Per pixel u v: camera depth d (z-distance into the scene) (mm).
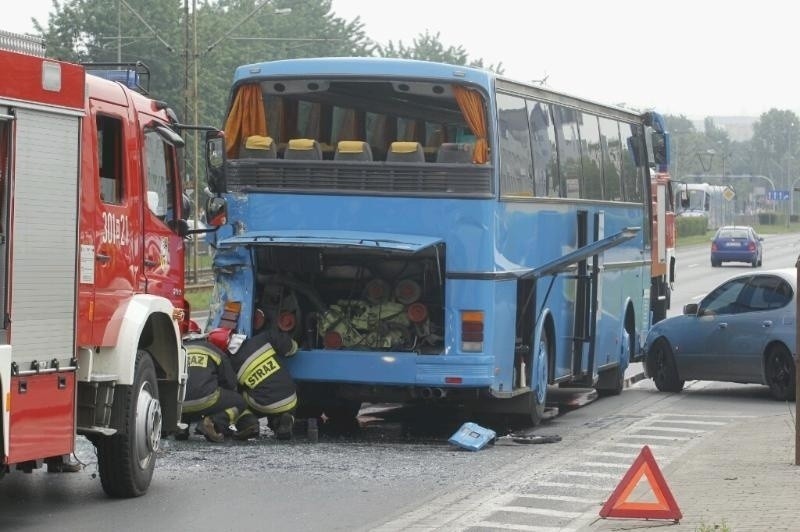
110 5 76812
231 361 17422
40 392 11516
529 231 19234
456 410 22000
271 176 18188
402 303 17984
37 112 11445
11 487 13773
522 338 19219
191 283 52156
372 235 17672
